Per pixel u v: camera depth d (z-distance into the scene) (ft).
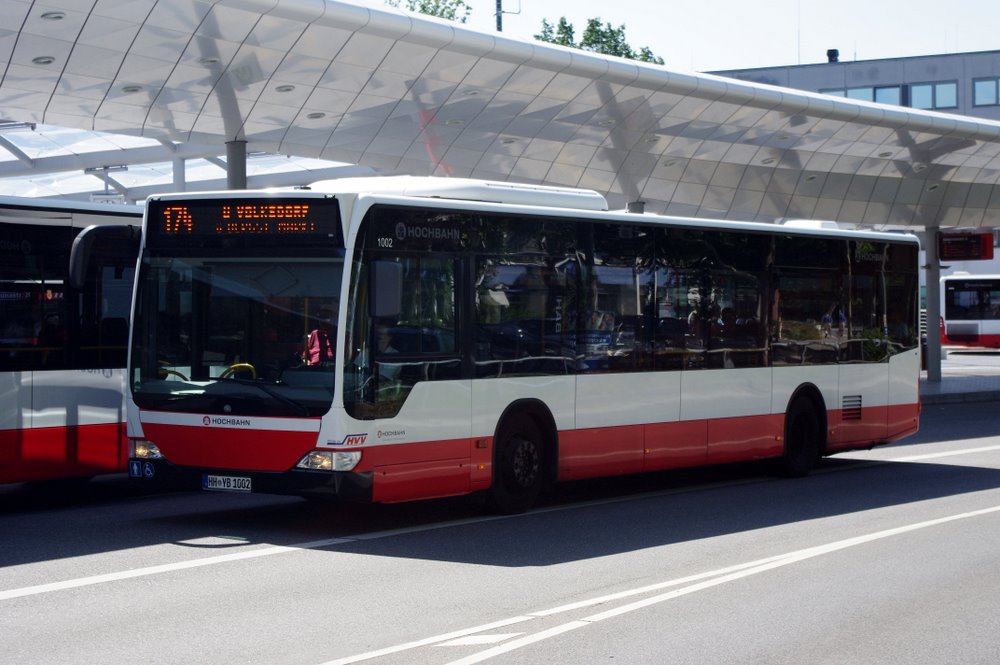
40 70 58.75
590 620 26.25
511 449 40.55
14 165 94.99
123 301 44.01
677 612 27.22
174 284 37.35
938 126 93.15
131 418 37.68
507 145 78.89
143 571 31.14
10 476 40.47
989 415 89.35
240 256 36.50
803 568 32.53
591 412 43.06
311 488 34.94
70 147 93.15
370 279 35.27
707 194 95.09
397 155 77.05
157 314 37.50
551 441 41.81
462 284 38.47
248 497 45.68
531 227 40.98
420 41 63.16
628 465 44.52
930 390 107.86
